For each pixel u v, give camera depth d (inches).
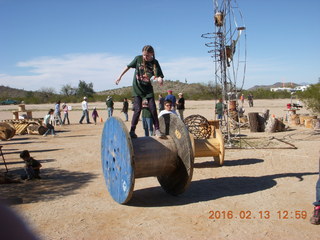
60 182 279.7
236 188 248.5
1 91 5895.7
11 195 238.8
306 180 264.8
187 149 208.7
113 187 220.5
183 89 4067.4
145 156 209.2
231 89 459.8
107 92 5137.8
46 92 3959.2
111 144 220.2
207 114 1101.1
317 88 767.7
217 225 174.1
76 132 716.7
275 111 1152.8
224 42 442.6
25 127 700.0
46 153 439.8
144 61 220.2
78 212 199.8
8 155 434.0
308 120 650.8
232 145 445.7
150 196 233.8
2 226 23.9
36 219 187.2
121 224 178.2
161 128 243.0
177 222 179.6
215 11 454.6
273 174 290.5
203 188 252.1
